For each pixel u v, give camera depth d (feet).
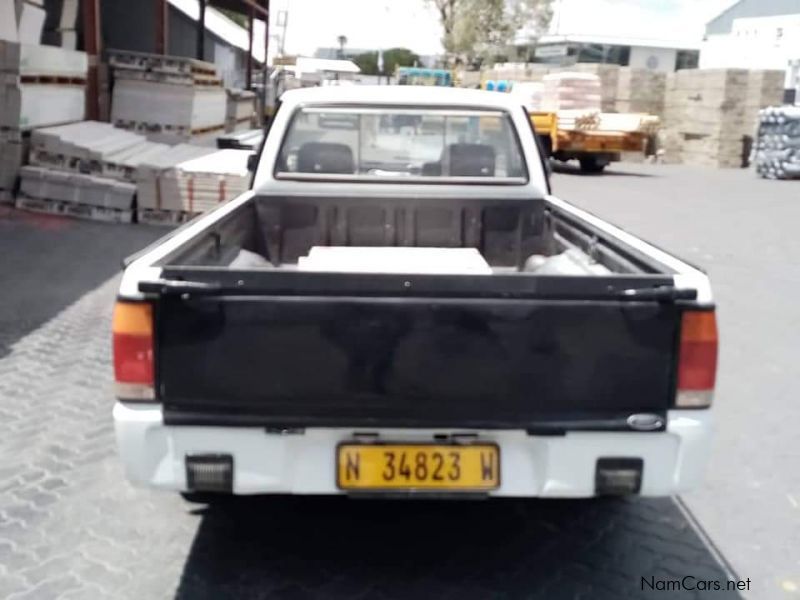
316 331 8.33
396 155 15.81
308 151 15.65
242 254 13.99
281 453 8.55
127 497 12.25
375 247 15.21
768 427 15.87
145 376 8.37
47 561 10.53
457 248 15.51
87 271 26.18
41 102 36.11
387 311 8.33
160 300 8.26
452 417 8.52
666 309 8.44
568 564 10.77
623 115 71.87
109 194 34.22
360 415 8.50
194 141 45.09
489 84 80.64
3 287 23.90
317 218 15.61
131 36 63.87
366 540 11.18
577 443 8.60
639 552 11.16
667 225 41.68
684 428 8.58
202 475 8.53
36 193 34.45
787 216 46.37
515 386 8.47
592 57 192.54
